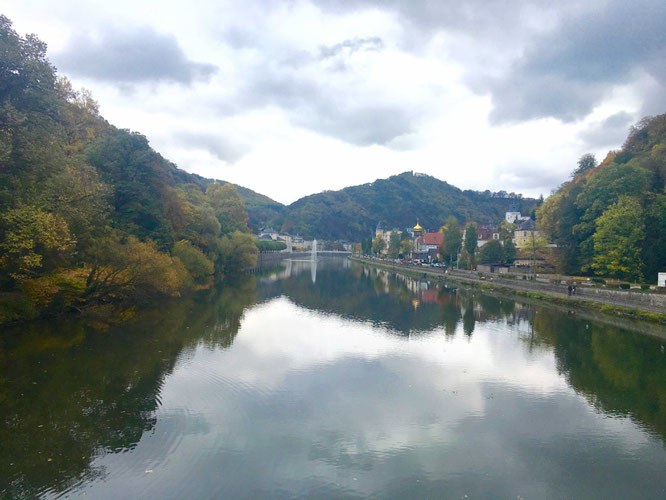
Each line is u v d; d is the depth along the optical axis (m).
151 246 44.88
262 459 15.69
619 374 26.05
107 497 13.20
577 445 17.41
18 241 26.45
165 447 16.28
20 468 14.61
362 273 109.81
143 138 54.31
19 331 31.17
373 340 33.75
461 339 34.47
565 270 70.06
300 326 38.50
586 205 67.56
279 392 22.20
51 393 20.88
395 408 20.62
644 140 76.19
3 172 29.39
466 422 19.31
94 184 36.34
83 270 38.53
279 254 180.00
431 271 100.06
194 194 97.69
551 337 35.25
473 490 14.23
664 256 56.09
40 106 32.38
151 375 23.81
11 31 30.27
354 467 15.40
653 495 14.20
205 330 35.09
